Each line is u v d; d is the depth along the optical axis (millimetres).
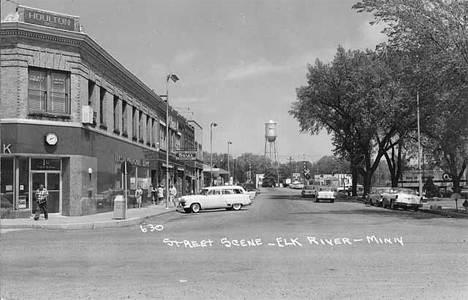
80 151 28656
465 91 28125
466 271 10656
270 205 43594
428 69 28531
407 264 11555
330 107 58438
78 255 13281
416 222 24125
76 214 28234
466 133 34094
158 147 50156
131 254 13414
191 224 24297
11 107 26406
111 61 33500
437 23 27531
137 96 42094
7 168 26719
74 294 8625
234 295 8500
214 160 152875
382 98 48406
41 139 27141
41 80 27453
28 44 26844
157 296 8445
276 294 8570
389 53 30312
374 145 61312
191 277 10117
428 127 48312
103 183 32812
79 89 28719
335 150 62438
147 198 45219
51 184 28078
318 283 9461
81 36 28297
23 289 9047
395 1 28219
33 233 20359
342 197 68562
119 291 8844
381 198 39688
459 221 24844
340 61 54469
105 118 33438
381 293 8609
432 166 70188
